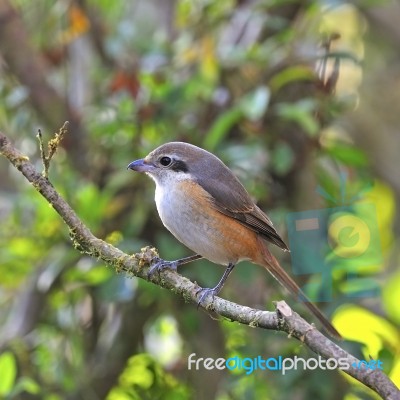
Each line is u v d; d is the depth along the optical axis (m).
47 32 12.84
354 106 12.08
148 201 11.16
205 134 11.49
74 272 10.81
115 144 11.42
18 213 11.12
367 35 15.15
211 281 10.64
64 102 12.12
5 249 11.17
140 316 11.58
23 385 10.09
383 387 6.25
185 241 9.29
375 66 15.48
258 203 11.73
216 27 12.25
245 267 10.60
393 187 14.66
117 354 11.46
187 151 9.38
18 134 12.21
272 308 10.79
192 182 9.16
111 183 11.06
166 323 12.01
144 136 11.41
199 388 11.30
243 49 11.43
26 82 12.08
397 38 14.77
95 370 11.45
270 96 11.16
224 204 9.15
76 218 7.74
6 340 11.31
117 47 11.60
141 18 13.33
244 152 10.87
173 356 12.31
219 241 9.16
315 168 11.47
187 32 12.14
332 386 10.15
